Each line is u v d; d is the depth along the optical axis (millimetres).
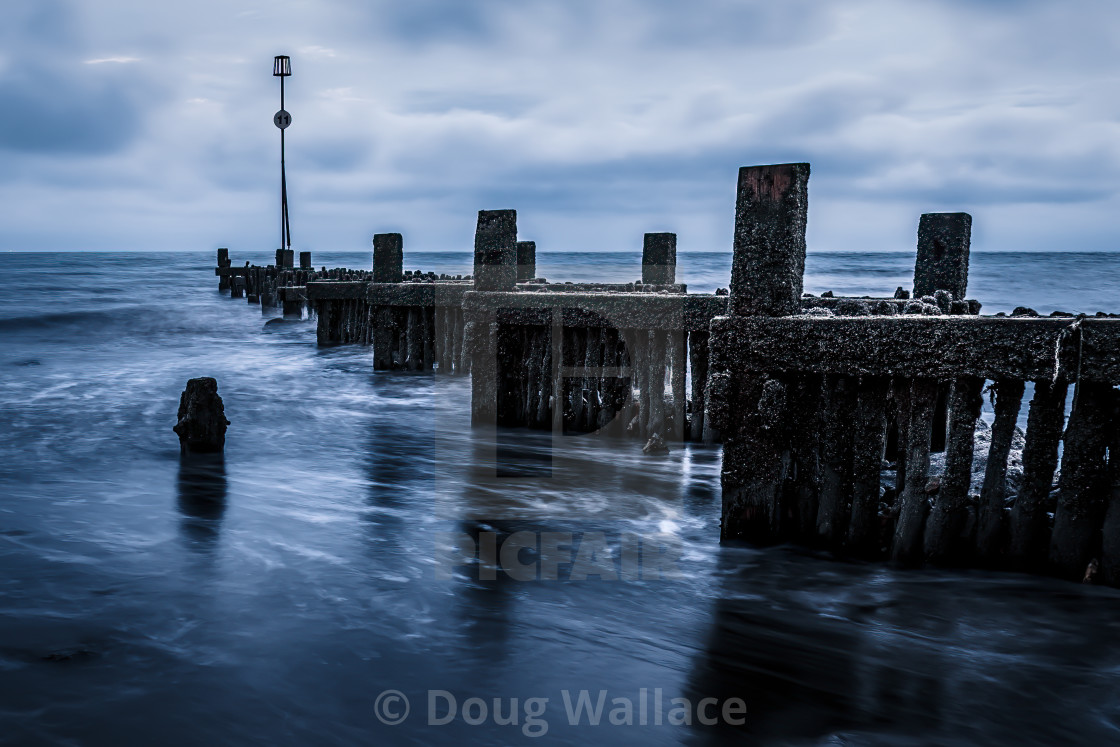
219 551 5289
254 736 3221
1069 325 4527
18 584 4652
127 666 3734
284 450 8289
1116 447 4676
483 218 8406
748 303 5254
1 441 8609
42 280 50000
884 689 3812
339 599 4547
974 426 4961
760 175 5137
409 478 7105
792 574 5051
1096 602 4660
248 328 22953
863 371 4977
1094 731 3533
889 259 92438
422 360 13148
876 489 5148
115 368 14766
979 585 4906
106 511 6125
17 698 3430
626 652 4051
